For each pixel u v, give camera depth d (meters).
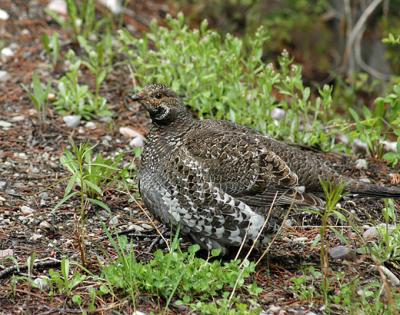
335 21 22.89
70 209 10.16
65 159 9.65
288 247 9.43
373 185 9.11
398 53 21.06
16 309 7.82
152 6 19.91
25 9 17.23
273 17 22.55
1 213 9.94
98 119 12.98
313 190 9.11
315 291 8.26
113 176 10.83
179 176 8.59
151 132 9.15
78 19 16.64
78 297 7.84
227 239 8.72
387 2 20.86
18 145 11.97
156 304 7.89
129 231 9.66
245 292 8.24
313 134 12.33
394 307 7.56
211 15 22.11
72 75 13.11
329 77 20.86
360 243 9.49
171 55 13.33
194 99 12.73
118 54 15.27
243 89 12.80
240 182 8.61
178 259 8.17
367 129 12.21
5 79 14.20
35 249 9.15
